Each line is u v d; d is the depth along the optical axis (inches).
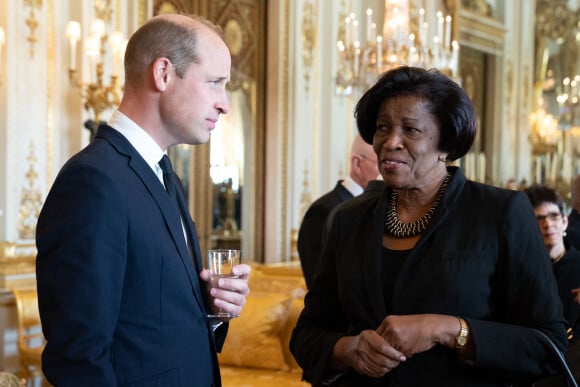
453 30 389.1
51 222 66.3
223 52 75.1
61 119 227.9
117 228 67.0
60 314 63.9
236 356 183.5
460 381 69.6
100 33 221.1
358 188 136.6
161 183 74.4
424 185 73.6
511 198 72.2
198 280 75.3
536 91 512.7
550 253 116.4
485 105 472.4
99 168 67.8
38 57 220.5
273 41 316.2
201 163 292.2
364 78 255.3
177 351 70.3
